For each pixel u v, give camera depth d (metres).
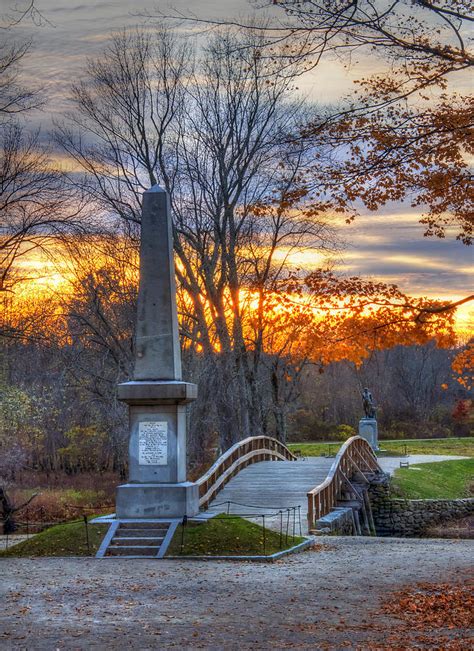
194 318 48.53
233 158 48.38
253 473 38.53
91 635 12.78
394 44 15.40
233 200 48.47
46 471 60.47
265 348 53.22
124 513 24.06
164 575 18.62
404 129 16.34
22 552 22.31
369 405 74.31
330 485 35.12
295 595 16.19
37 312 41.34
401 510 46.00
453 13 14.99
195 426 49.62
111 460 62.38
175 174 49.19
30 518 40.06
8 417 49.81
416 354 113.44
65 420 57.16
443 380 113.19
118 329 48.09
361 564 20.67
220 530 23.14
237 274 49.22
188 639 12.50
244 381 50.41
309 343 17.67
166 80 48.78
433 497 50.06
